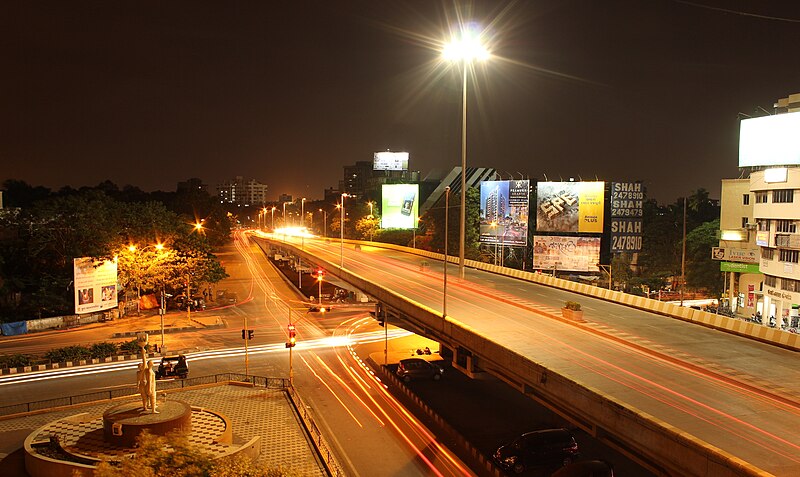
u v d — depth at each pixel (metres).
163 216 90.44
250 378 51.91
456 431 42.09
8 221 74.69
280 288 106.44
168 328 69.81
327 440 40.25
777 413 23.94
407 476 34.97
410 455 38.16
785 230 65.75
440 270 77.38
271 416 42.28
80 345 61.38
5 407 40.09
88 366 54.59
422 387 53.53
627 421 23.03
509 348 32.28
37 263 76.31
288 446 36.97
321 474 33.06
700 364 30.98
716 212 142.75
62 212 75.12
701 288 108.88
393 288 58.16
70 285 74.44
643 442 22.20
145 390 34.00
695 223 130.75
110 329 69.38
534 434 35.97
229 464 19.80
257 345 64.81
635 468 36.69
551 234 116.94
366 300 92.75
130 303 80.38
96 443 32.75
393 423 44.00
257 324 75.62
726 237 85.12
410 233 144.12
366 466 36.28
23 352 58.34
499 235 111.31
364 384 53.25
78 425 36.22
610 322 42.28
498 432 42.75
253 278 119.06
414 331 53.62
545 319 42.94
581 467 31.55
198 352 61.16
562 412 28.81
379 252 111.19
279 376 54.00
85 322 72.12
